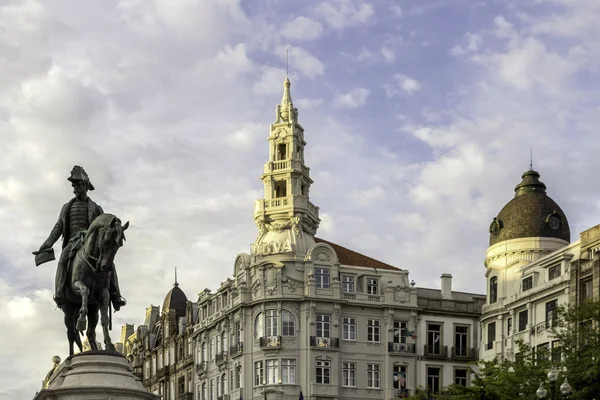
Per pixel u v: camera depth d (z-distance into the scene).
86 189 29.11
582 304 57.66
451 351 103.88
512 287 86.81
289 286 100.19
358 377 100.69
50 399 25.64
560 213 88.81
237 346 102.81
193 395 115.12
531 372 55.00
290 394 97.94
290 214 105.19
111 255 26.44
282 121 109.69
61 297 27.62
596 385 50.25
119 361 26.75
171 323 125.62
